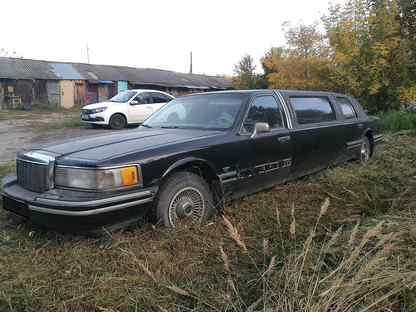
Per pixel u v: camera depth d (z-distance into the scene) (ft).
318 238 10.23
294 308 6.85
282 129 14.98
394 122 35.17
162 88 120.37
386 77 43.98
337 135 18.12
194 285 8.13
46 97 99.04
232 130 13.04
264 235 10.53
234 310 7.18
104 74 109.40
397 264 7.95
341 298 6.81
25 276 8.51
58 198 9.66
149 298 7.70
